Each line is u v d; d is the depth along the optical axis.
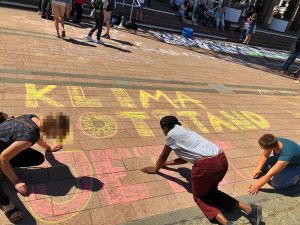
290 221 3.89
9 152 3.09
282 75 12.33
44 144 3.82
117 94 6.26
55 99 5.45
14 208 3.04
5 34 8.16
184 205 3.75
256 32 18.33
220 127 6.04
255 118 6.92
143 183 3.96
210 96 7.55
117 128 5.05
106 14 10.14
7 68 6.14
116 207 3.50
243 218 3.73
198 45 13.78
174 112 6.15
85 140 4.54
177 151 3.64
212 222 3.57
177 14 15.56
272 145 4.14
